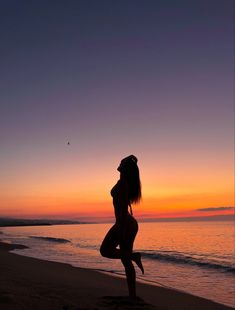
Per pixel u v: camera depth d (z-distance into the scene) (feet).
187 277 41.22
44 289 21.20
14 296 17.30
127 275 17.44
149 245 107.24
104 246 16.97
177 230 261.44
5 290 19.27
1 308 15.10
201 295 30.19
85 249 81.25
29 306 15.66
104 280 33.12
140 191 17.19
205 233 205.26
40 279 27.78
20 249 80.48
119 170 17.17
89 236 166.91
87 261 55.16
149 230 262.88
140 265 17.40
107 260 56.54
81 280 31.17
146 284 32.86
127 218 16.69
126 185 16.63
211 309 22.15
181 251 85.10
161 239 143.95
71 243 105.91
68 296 19.06
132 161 17.10
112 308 16.02
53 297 17.89
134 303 16.96
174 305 22.59
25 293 18.76
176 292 28.25
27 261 47.29
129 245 16.96
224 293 31.19
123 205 16.56
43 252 73.00
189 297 26.04
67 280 29.35
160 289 29.71
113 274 37.96
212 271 47.03
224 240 135.74
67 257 62.59
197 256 69.72
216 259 64.28
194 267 51.42
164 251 80.94
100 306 16.42
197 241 129.29
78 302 17.20
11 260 47.73
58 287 22.97
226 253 80.69
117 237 16.75
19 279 26.35
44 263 45.65
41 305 15.94
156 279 39.63
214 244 112.88
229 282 37.55
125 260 17.17
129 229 16.69
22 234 202.69
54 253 70.69
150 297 25.57
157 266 52.21
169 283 36.83
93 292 21.54
